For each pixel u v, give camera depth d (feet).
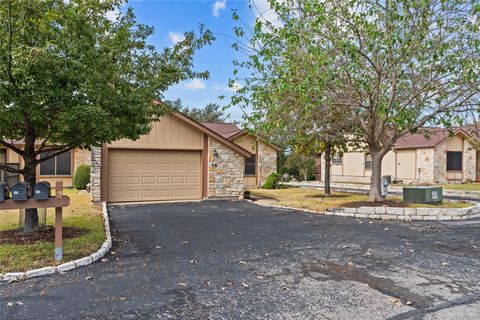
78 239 20.86
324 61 27.48
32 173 22.06
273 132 34.22
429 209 33.17
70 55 17.72
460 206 35.32
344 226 28.58
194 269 16.61
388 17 30.14
